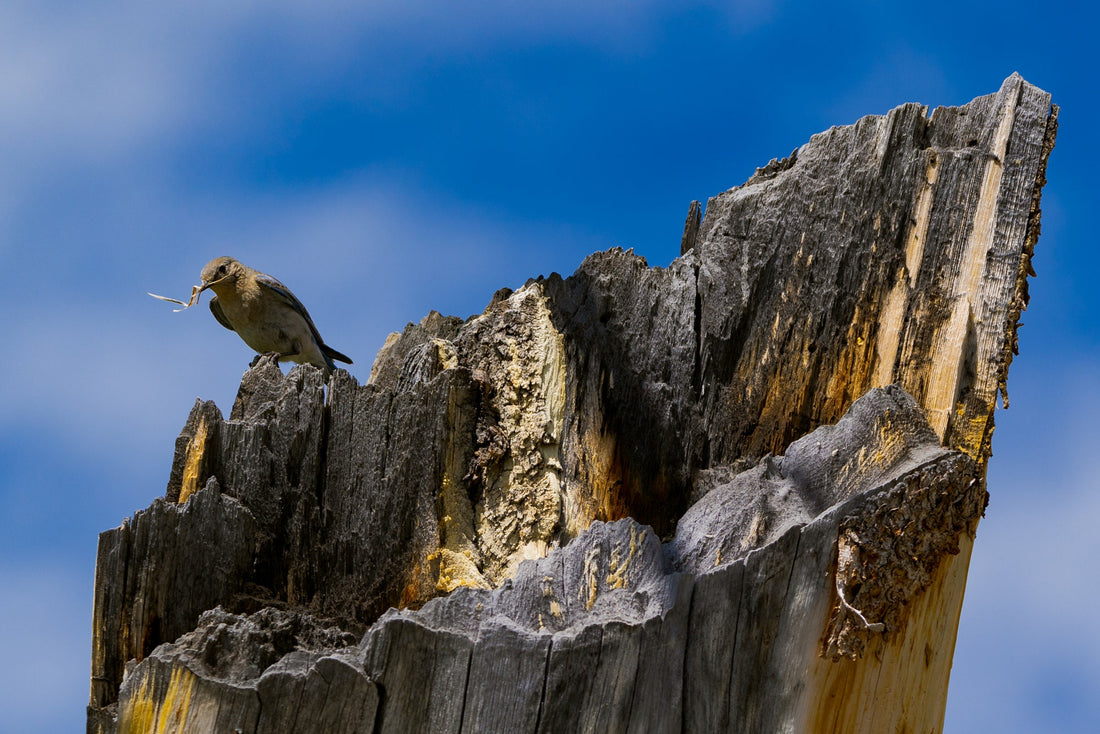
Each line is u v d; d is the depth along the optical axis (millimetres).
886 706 6223
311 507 6969
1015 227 7273
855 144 7672
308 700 5516
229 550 6621
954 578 6578
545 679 5578
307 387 7199
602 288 7879
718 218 8031
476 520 7137
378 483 6945
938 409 7031
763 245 7684
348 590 6824
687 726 5762
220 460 6965
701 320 7668
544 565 5996
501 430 7371
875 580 6062
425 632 5641
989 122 7523
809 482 6340
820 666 5961
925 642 6402
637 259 7984
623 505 7418
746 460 7312
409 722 5555
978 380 7078
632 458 7473
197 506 6602
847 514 6047
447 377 7156
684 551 6195
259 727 5496
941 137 7594
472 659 5625
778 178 7855
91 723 6148
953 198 7398
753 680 5859
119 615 6348
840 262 7449
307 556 6895
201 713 5527
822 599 5961
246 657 5781
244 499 6871
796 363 7402
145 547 6445
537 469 7316
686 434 7484
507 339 7668
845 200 7562
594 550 6031
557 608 5844
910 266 7375
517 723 5539
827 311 7402
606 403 7586
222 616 5945
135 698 5629
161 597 6418
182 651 5742
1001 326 7117
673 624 5766
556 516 7184
